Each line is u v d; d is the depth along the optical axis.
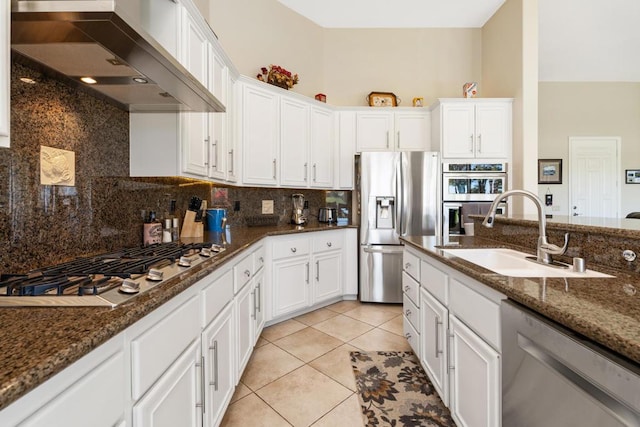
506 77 3.60
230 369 1.62
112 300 0.83
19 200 1.10
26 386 0.49
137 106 1.67
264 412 1.66
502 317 1.03
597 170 5.75
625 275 1.12
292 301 2.88
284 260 2.80
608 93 5.76
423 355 1.89
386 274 3.35
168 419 0.97
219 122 2.33
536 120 3.33
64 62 1.13
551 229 1.52
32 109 1.15
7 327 0.68
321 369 2.08
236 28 3.16
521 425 0.95
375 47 4.12
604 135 5.75
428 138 3.73
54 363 0.54
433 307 1.72
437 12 3.81
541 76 5.58
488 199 3.46
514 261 1.59
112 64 1.14
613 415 0.64
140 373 0.82
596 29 4.19
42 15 0.84
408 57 4.13
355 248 3.48
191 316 1.15
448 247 1.85
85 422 0.63
